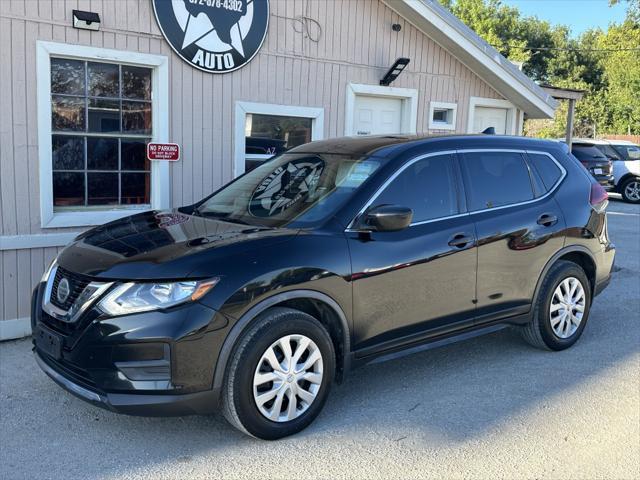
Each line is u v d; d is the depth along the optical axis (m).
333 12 7.61
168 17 6.27
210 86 6.70
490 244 4.70
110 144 6.22
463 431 3.92
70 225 5.89
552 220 5.15
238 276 3.55
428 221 4.44
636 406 4.31
